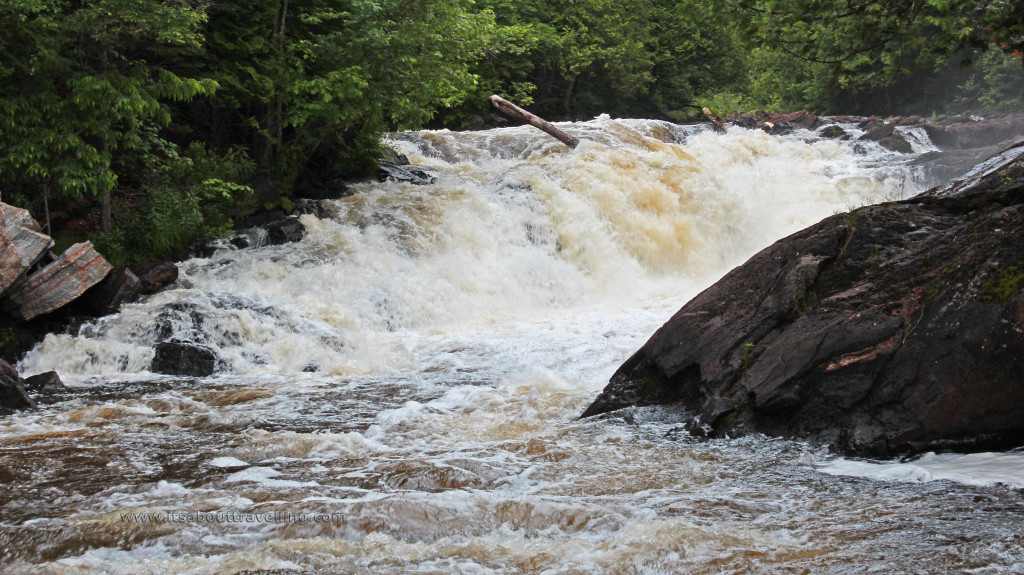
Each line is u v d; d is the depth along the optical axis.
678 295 15.17
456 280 14.14
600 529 4.20
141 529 4.17
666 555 3.70
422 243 14.98
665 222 17.33
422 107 18.05
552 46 35.06
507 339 11.43
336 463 5.69
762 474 5.21
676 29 41.53
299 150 17.08
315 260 13.91
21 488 5.12
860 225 6.88
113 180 12.55
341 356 10.69
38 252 10.38
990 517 4.07
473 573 3.58
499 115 33.75
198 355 10.05
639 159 19.03
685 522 4.13
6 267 10.04
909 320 5.81
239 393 8.62
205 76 15.57
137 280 11.82
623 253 16.48
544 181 17.02
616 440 6.24
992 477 4.68
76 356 10.20
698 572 3.51
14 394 7.95
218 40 15.51
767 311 6.66
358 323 11.97
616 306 14.38
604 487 5.01
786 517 4.29
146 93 12.82
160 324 10.72
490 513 4.38
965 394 5.30
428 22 16.53
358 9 16.20
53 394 8.77
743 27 8.51
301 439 6.32
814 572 3.45
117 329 10.78
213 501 4.68
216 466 5.65
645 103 42.56
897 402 5.54
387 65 16.44
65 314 11.11
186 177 15.08
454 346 11.16
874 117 32.16
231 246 14.80
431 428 6.83
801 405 5.95
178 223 14.05
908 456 5.33
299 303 12.16
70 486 5.16
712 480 5.12
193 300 11.48
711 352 6.75
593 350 10.42
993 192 6.64
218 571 3.62
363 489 4.98
